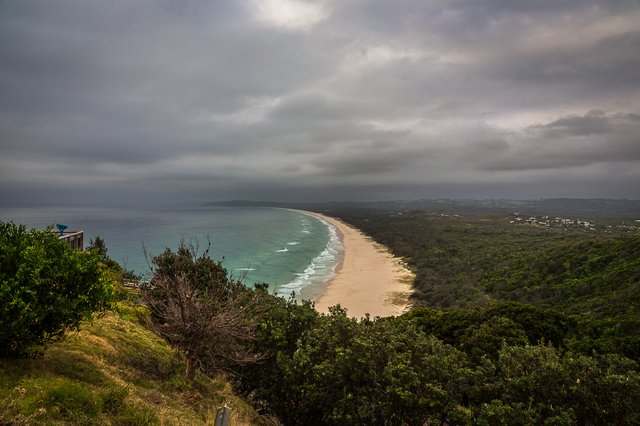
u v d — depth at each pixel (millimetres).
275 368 12008
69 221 170000
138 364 10836
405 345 11078
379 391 9844
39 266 7172
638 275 37531
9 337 6898
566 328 21219
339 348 10406
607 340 20891
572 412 9938
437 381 10031
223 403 10906
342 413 9867
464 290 50875
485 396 10992
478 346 17828
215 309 10695
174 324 10477
